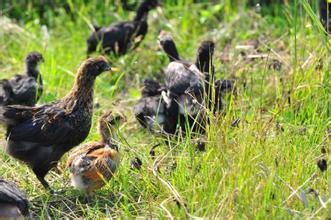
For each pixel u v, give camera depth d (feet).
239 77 55.11
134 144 48.67
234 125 44.50
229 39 65.51
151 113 51.34
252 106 48.19
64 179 45.68
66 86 58.44
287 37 61.62
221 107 49.93
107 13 71.72
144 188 42.47
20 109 44.73
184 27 68.69
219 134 42.11
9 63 63.57
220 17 70.95
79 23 69.67
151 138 50.24
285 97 48.73
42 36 68.03
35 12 72.18
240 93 50.57
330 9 57.77
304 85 49.26
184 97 49.39
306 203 37.50
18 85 53.57
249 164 39.81
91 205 42.73
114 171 43.19
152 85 55.01
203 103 46.29
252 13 67.97
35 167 44.78
